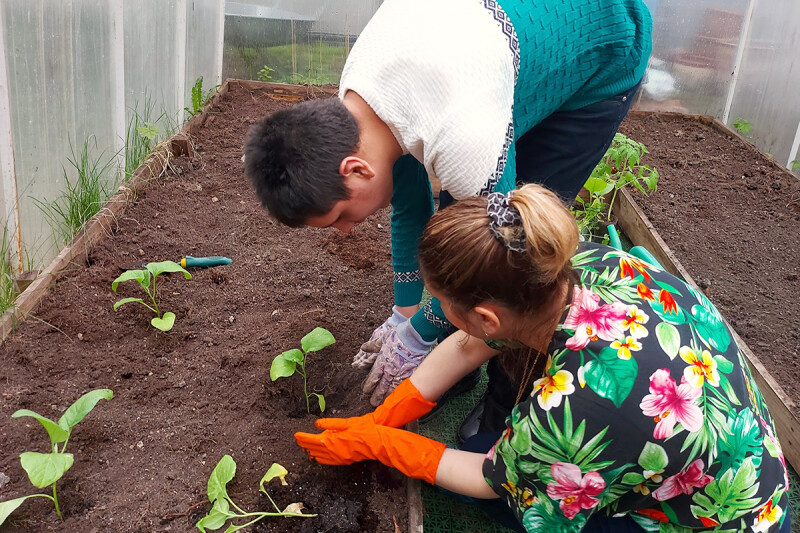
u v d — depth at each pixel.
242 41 5.54
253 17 5.48
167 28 4.15
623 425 1.35
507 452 1.50
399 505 1.96
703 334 1.48
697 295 1.57
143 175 3.44
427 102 1.44
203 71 5.00
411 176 1.90
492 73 1.46
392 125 1.49
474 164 1.45
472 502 2.03
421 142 1.48
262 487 1.84
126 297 2.62
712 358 1.46
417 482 1.99
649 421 1.35
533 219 1.21
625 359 1.37
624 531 1.63
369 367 2.39
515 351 1.70
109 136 3.50
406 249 2.07
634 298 1.45
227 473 1.78
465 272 1.29
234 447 2.06
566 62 1.72
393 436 1.81
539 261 1.23
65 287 2.57
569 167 2.08
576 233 1.26
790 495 2.29
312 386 2.32
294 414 2.23
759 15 5.28
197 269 2.90
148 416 2.13
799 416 2.37
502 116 1.48
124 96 3.51
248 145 1.52
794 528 2.17
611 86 1.94
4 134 2.48
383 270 3.11
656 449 1.37
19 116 2.63
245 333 2.55
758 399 1.60
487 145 1.44
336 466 2.03
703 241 3.76
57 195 3.05
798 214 4.08
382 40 1.50
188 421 2.13
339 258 3.15
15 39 2.53
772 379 2.55
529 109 1.74
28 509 1.79
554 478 1.45
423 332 2.00
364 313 2.76
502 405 2.19
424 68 1.43
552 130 1.99
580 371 1.38
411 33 1.47
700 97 5.77
